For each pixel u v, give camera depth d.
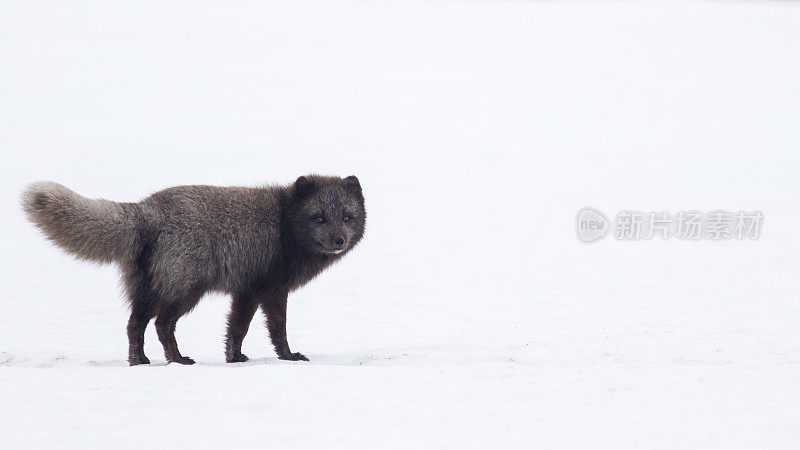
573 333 15.54
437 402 7.89
